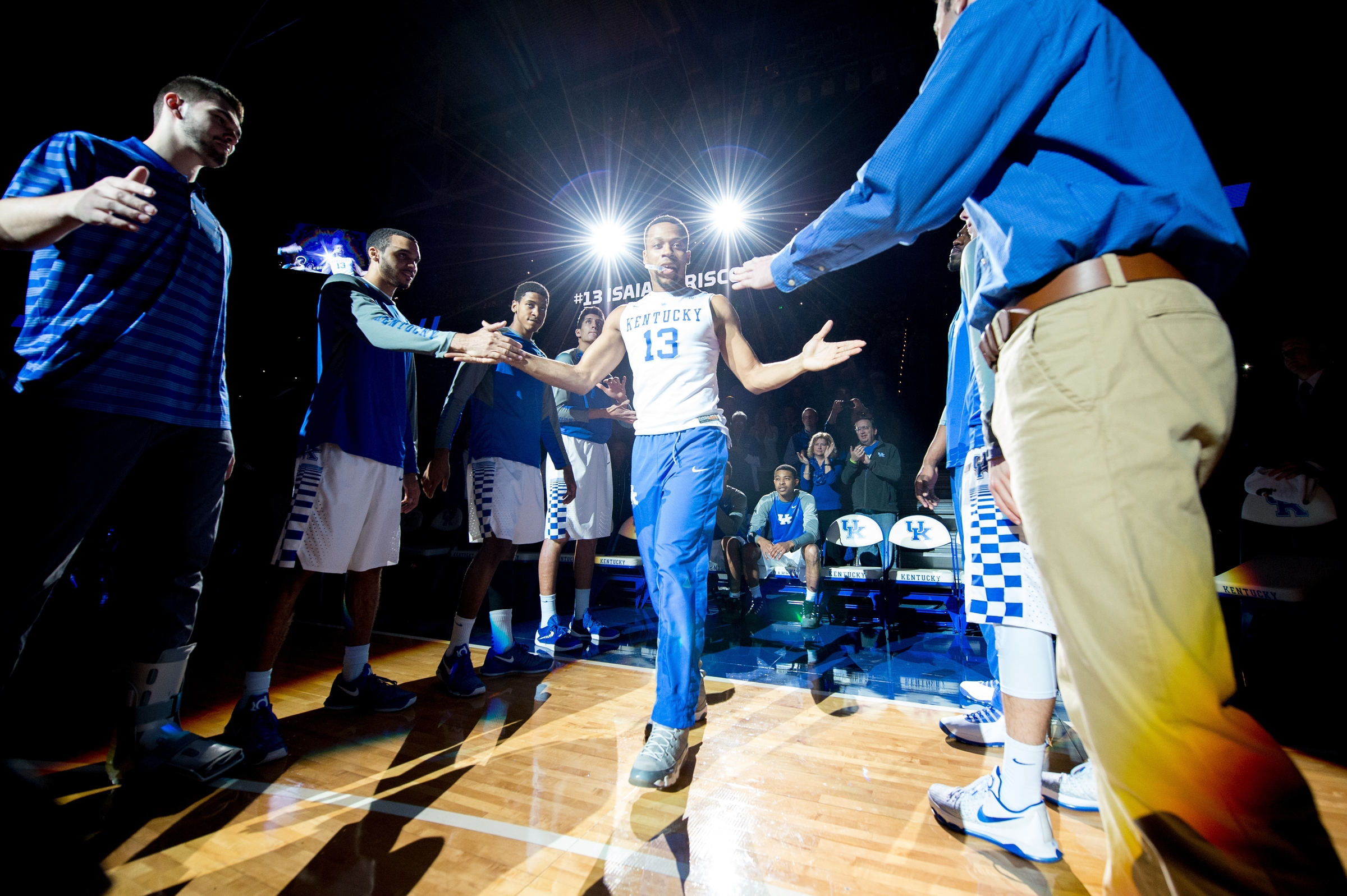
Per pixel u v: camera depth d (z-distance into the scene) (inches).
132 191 49.8
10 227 50.8
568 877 49.3
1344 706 97.7
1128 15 273.7
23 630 57.7
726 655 140.6
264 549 213.2
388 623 175.3
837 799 63.7
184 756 65.9
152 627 67.6
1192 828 24.4
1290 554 113.3
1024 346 30.6
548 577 142.9
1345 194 245.6
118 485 62.0
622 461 238.5
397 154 445.1
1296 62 253.0
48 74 214.5
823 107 402.3
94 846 53.7
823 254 41.5
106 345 60.4
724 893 47.4
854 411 271.3
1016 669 54.9
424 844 54.4
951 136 33.6
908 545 174.9
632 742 80.1
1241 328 258.2
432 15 339.9
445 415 106.5
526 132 436.1
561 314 494.0
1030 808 53.2
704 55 377.4
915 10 356.2
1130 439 27.0
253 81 331.9
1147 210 28.9
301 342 387.2
